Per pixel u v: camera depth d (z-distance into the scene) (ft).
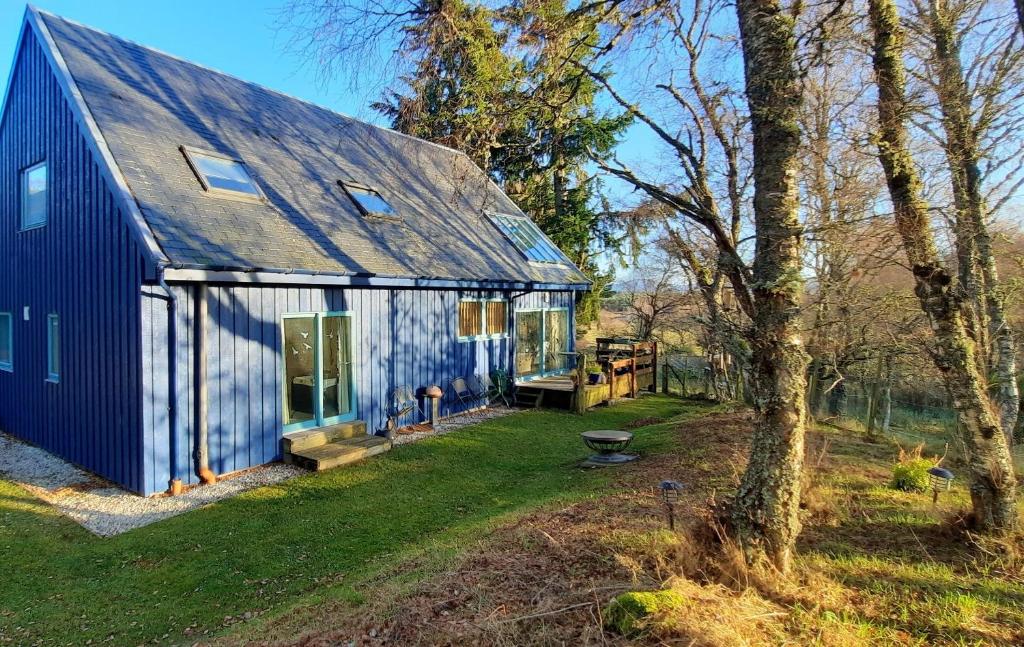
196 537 19.30
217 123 32.94
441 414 38.88
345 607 12.69
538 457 29.45
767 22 11.47
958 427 14.20
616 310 76.48
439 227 40.73
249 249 25.00
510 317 45.62
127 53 33.01
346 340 31.63
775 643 9.02
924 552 12.94
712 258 21.99
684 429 31.32
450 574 13.16
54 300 28.76
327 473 26.48
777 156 11.25
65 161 27.50
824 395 38.96
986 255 22.66
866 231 14.37
